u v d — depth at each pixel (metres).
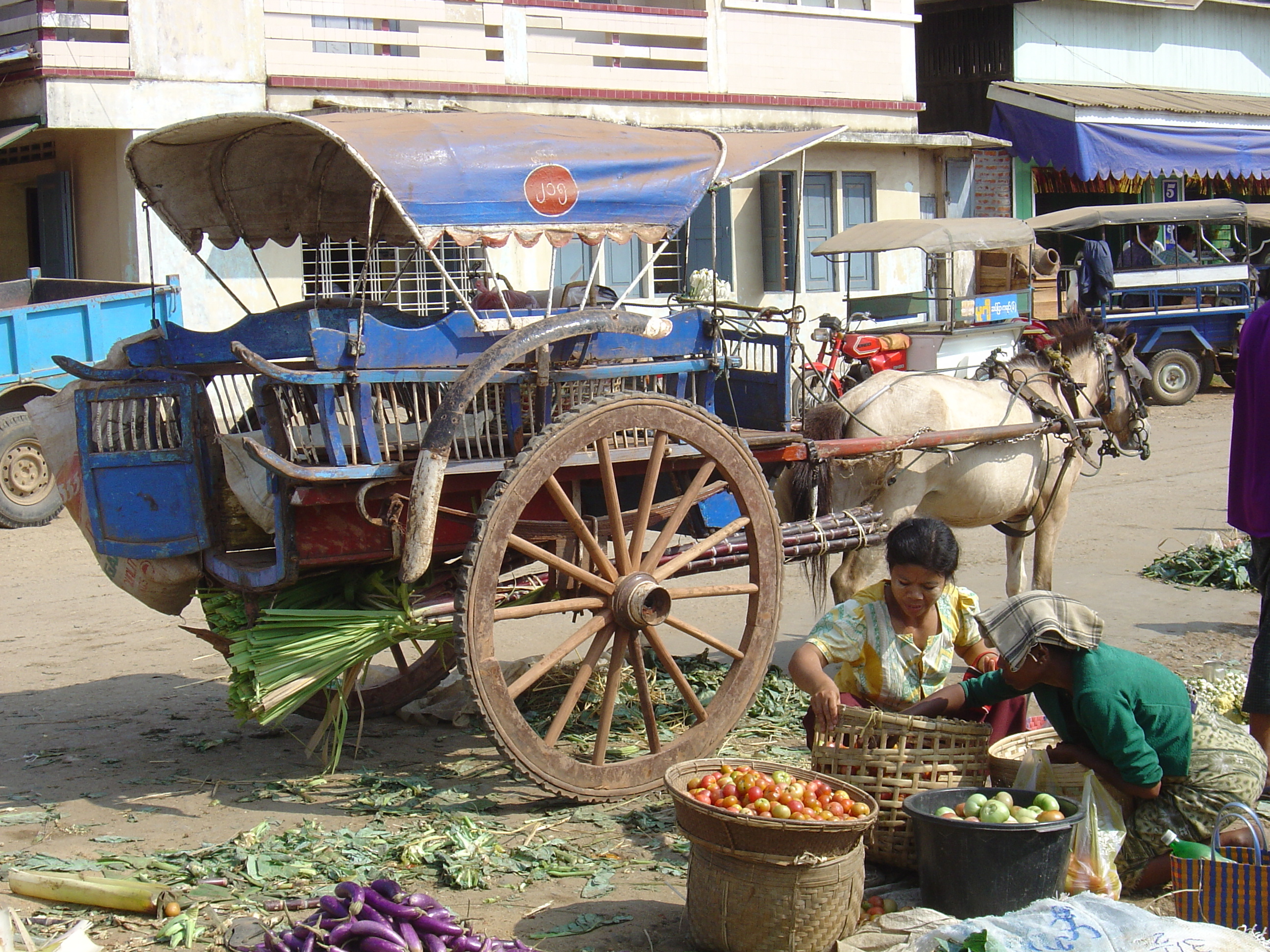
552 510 5.41
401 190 4.80
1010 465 7.12
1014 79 22.30
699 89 17.06
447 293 8.04
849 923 3.82
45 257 14.55
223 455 5.23
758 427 6.77
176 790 5.40
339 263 14.12
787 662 7.39
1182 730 4.20
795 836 3.65
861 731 4.30
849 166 18.47
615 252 16.20
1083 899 3.68
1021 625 4.16
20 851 4.70
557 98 15.80
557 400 5.26
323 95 14.17
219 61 13.54
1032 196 21.47
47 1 12.65
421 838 4.70
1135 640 7.72
